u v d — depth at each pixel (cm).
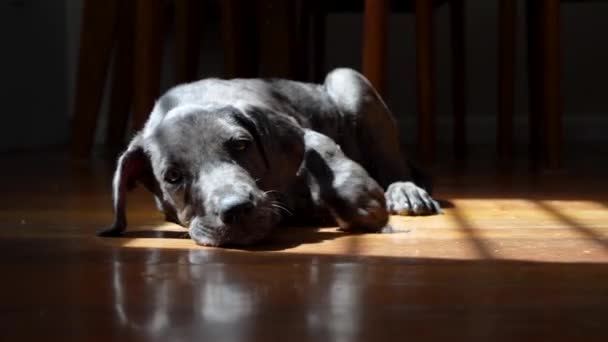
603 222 172
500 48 338
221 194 149
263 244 152
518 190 231
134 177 170
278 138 166
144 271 130
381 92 247
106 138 408
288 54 307
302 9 367
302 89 205
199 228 153
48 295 114
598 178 258
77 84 329
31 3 406
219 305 107
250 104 166
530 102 329
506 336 92
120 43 355
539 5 307
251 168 160
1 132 383
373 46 246
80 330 97
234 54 309
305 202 171
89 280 124
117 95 362
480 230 164
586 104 424
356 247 147
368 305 106
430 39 294
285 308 105
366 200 165
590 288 114
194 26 317
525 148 383
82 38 325
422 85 296
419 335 92
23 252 148
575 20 420
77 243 156
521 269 126
